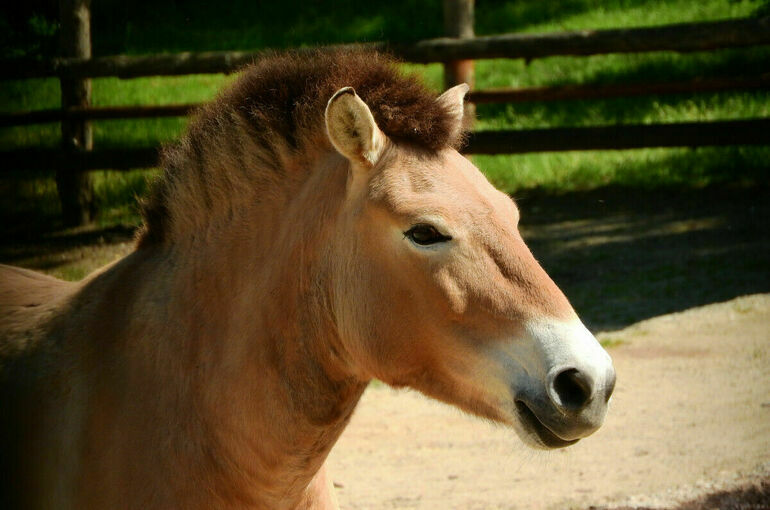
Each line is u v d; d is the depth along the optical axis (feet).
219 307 32.09
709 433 66.18
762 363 81.51
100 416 31.71
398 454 68.54
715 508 50.08
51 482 32.24
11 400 33.88
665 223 125.70
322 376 31.32
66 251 124.47
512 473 62.90
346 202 30.37
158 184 35.17
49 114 135.54
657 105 163.32
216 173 33.14
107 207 141.69
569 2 217.97
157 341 32.22
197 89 175.01
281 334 31.04
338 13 218.79
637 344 89.51
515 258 28.60
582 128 129.80
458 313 28.58
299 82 33.01
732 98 161.79
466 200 29.17
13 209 140.56
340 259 30.37
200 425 31.32
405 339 29.60
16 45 149.07
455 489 59.52
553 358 27.17
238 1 224.53
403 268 29.12
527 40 128.88
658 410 72.64
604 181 144.05
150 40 201.57
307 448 31.63
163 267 33.71
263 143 32.65
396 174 29.68
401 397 83.56
